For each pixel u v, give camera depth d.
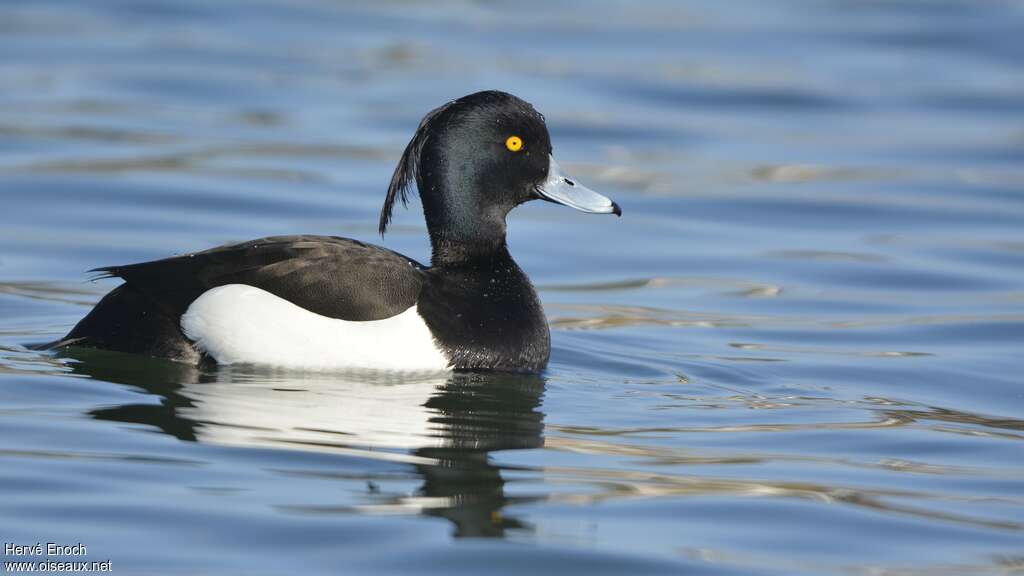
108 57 23.50
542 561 7.38
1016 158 19.78
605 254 15.91
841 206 17.78
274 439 9.01
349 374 10.34
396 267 10.62
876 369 11.84
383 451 8.91
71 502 7.86
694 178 18.81
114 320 10.38
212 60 23.59
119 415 9.33
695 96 22.41
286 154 19.00
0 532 7.43
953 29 26.02
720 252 16.03
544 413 10.03
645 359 11.80
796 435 9.80
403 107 21.25
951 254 15.98
